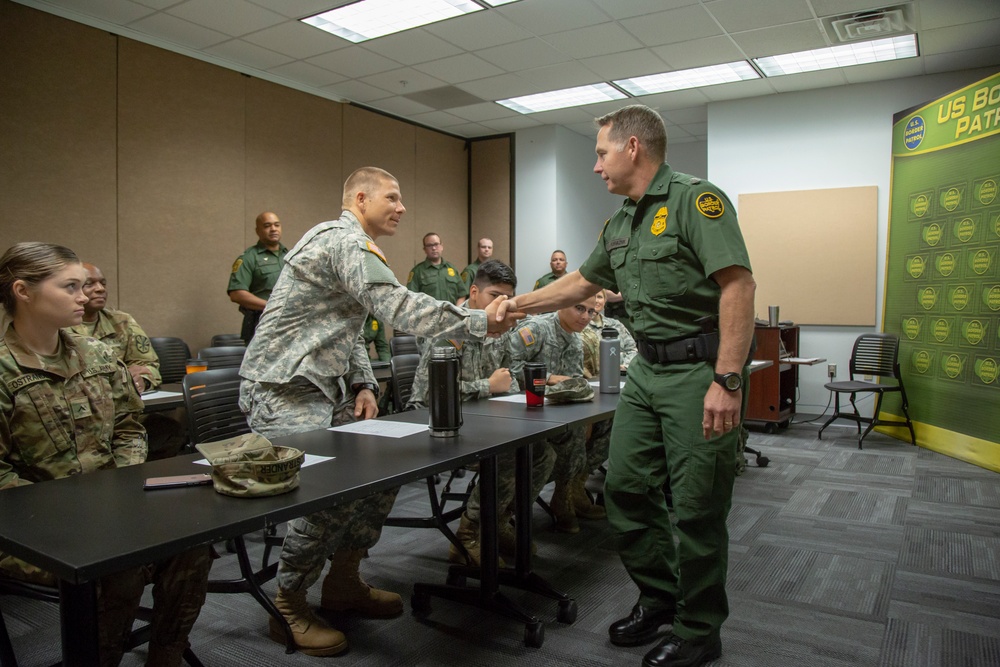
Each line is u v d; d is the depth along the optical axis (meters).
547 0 4.37
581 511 3.21
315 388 1.93
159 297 4.88
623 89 6.23
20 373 1.60
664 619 1.97
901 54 5.28
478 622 2.11
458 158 7.89
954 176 4.82
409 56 5.31
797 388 6.27
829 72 5.68
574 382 2.37
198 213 5.13
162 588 1.34
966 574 2.51
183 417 3.21
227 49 5.09
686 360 1.72
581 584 2.41
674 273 1.70
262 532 2.96
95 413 1.73
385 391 4.64
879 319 5.91
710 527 1.71
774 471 4.22
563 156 7.62
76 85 4.38
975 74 5.57
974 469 4.25
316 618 1.96
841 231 6.02
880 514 3.29
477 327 1.72
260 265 5.03
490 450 1.56
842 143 6.04
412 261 7.24
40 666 1.83
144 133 4.77
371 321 5.87
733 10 4.51
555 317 2.95
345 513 1.83
